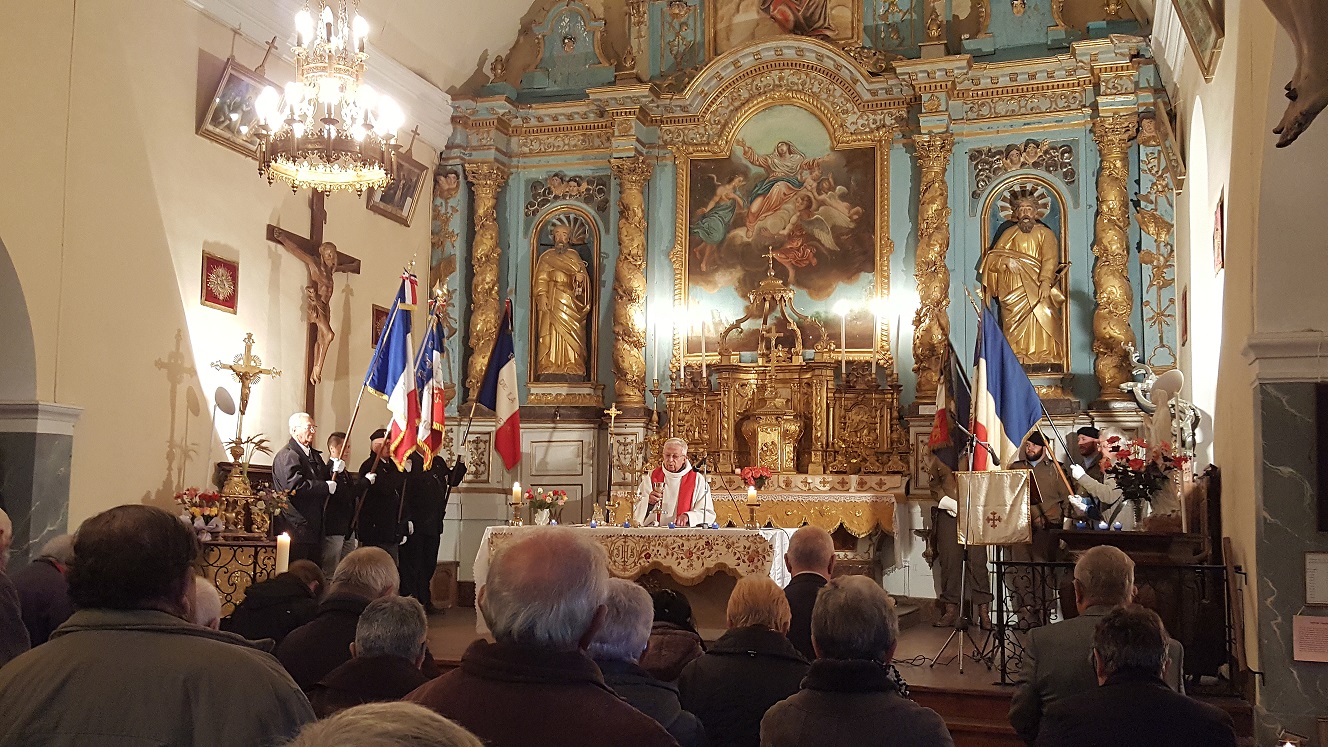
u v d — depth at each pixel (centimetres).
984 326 1007
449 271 1481
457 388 1472
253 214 1164
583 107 1473
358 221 1345
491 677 268
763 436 1344
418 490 1243
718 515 1311
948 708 820
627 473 1402
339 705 403
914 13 1403
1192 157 1141
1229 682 805
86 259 961
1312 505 721
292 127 959
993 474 884
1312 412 723
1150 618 397
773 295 1387
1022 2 1376
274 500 1021
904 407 1361
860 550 1308
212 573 995
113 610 279
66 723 261
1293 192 709
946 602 1198
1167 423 1033
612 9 1521
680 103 1442
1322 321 725
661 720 380
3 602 427
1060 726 389
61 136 941
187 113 1078
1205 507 878
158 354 1035
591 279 1488
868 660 366
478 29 1471
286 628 582
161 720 262
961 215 1367
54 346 927
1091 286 1323
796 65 1409
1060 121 1345
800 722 356
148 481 1018
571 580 274
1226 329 870
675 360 1425
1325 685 711
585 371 1472
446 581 1433
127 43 1009
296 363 1222
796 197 1413
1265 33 704
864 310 1378
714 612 1035
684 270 1436
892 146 1394
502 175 1498
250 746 265
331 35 995
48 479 911
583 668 271
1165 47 1229
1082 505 984
